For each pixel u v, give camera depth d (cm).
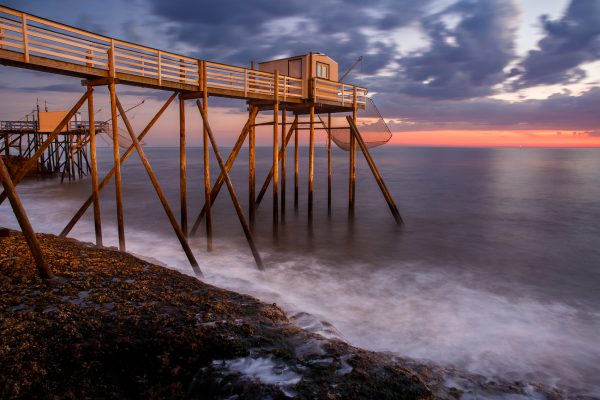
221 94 1342
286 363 562
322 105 1723
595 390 665
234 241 1678
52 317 650
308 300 1050
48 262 892
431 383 588
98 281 817
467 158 12062
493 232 1948
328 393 496
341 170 6081
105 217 2205
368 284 1193
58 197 2975
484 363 747
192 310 698
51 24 928
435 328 896
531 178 4794
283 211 1998
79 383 534
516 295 1134
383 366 564
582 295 1141
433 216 2334
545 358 775
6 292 741
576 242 1764
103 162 8175
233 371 543
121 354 579
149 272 896
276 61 1855
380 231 1933
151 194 3167
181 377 556
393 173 5575
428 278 1267
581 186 3894
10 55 871
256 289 1066
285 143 1953
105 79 1062
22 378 522
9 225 1942
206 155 1373
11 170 3819
